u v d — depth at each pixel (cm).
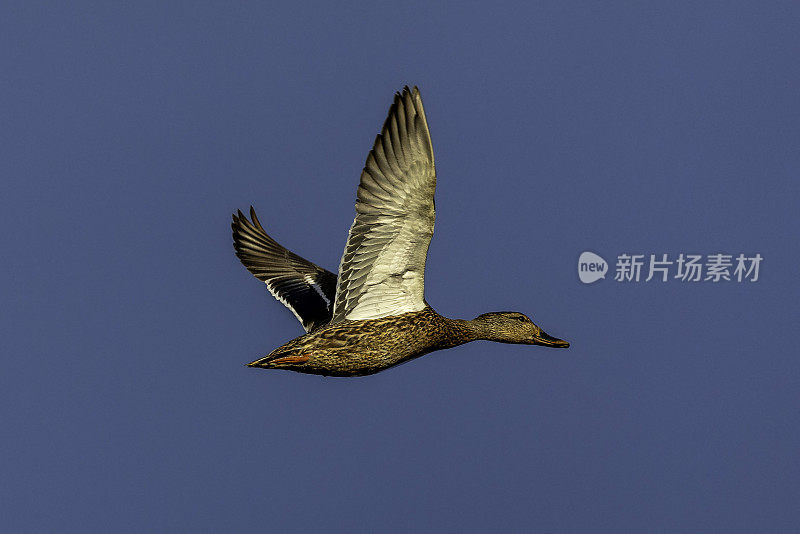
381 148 995
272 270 1408
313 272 1413
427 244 1072
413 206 1027
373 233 1049
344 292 1102
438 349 1234
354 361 1145
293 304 1347
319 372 1163
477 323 1293
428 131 988
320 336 1129
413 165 1001
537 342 1315
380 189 1016
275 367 1129
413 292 1137
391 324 1145
